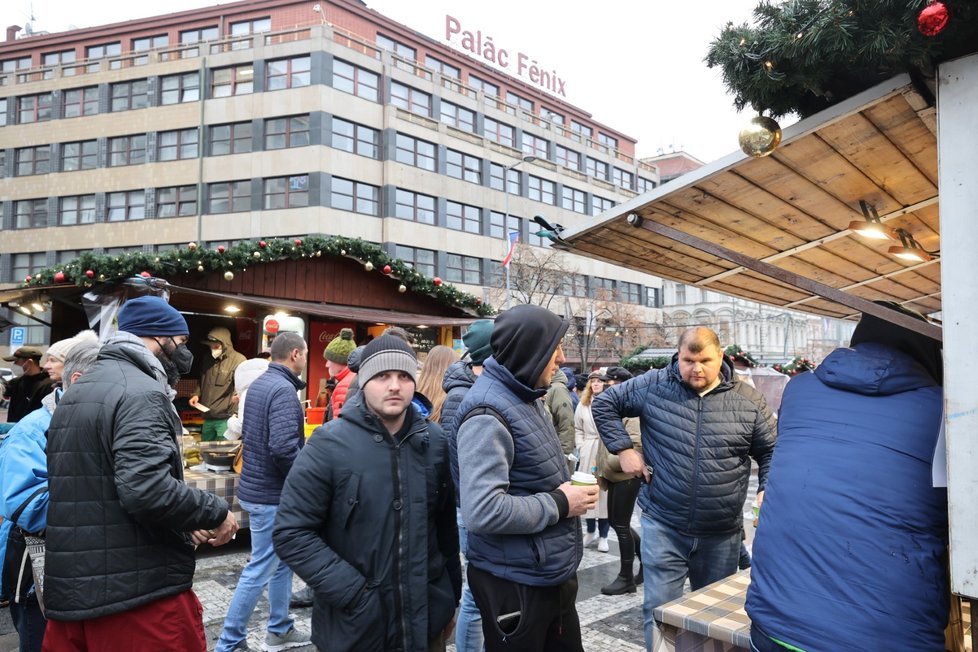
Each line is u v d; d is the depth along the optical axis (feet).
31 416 9.16
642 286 163.84
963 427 4.76
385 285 37.65
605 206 161.79
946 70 4.94
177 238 110.83
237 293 31.42
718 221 7.66
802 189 6.94
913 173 6.72
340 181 108.37
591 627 13.30
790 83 5.72
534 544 6.95
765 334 195.00
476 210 129.90
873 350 6.15
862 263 9.88
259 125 108.37
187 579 7.54
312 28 107.86
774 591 5.52
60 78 119.14
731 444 10.15
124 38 126.11
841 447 5.68
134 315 8.70
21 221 119.55
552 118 162.61
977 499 4.68
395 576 6.88
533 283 113.70
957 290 4.83
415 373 7.34
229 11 121.60
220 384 25.41
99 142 116.16
